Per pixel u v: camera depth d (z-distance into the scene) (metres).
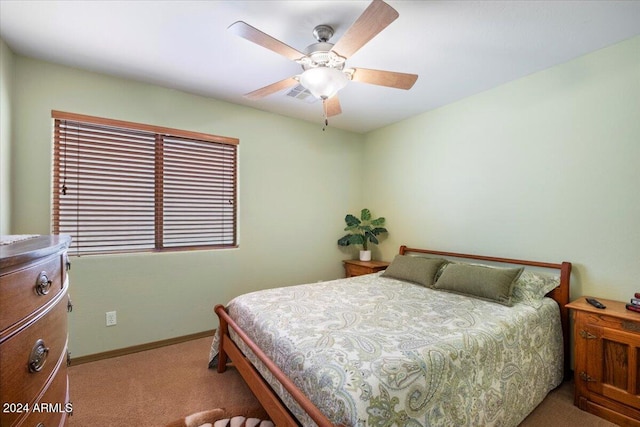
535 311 2.01
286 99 3.03
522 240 2.56
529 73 2.48
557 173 2.35
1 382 0.74
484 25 1.82
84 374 2.26
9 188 2.09
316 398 1.20
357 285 2.66
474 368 1.44
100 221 2.54
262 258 3.38
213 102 3.03
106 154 2.55
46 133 2.28
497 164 2.73
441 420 1.23
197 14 1.73
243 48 2.10
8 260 0.76
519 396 1.70
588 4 1.64
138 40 2.00
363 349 1.36
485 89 2.79
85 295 2.43
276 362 1.52
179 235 2.93
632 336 1.70
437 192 3.26
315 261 3.81
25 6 1.65
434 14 1.72
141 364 2.42
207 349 2.72
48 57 2.22
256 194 3.33
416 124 3.49
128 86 2.60
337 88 1.80
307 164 3.73
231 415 1.81
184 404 1.91
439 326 1.66
